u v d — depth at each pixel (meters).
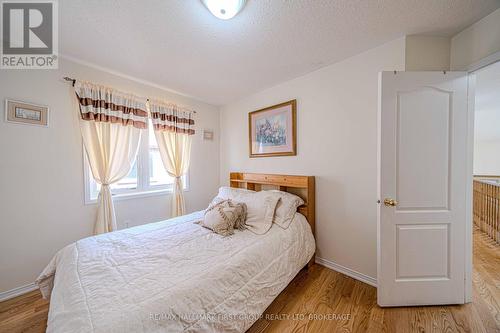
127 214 2.37
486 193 3.14
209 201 3.28
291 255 1.70
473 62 1.47
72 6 1.28
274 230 1.80
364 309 1.52
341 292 1.72
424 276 1.52
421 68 1.61
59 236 1.91
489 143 5.28
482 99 2.92
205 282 1.08
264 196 2.08
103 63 2.01
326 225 2.13
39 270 1.80
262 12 1.33
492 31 1.36
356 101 1.89
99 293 0.94
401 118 1.49
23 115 1.71
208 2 1.23
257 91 2.78
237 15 1.36
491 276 1.93
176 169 2.75
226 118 3.33
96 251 1.38
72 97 1.96
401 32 1.56
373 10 1.33
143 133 2.53
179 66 2.08
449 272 1.51
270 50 1.80
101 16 1.37
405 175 1.50
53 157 1.86
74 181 1.98
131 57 1.91
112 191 2.30
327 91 2.09
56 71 1.87
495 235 2.88
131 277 1.08
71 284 1.02
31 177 1.76
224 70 2.17
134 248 1.44
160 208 2.67
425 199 1.50
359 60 1.86
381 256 1.52
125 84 2.31
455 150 1.48
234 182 3.10
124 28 1.50
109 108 2.13
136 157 2.46
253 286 1.30
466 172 1.49
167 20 1.41
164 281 1.05
